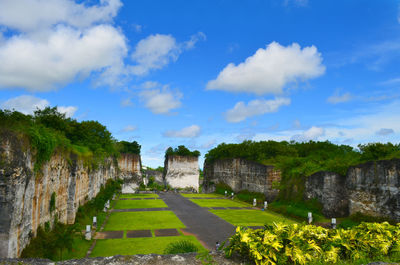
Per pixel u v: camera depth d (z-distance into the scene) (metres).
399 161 21.12
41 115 25.27
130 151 63.44
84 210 24.06
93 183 30.53
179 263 8.46
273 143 48.47
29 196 12.77
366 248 9.23
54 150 16.58
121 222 25.56
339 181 27.34
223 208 35.22
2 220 10.88
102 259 8.56
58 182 17.97
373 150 24.86
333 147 44.06
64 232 15.06
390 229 10.09
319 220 26.20
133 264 8.32
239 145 51.16
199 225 24.55
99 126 40.81
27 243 12.69
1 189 10.99
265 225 9.62
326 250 8.85
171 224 24.75
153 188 62.81
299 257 8.09
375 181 23.05
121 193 51.94
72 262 8.34
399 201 20.83
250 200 41.19
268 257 8.04
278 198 35.72
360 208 24.16
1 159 11.01
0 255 10.62
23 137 12.07
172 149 70.12
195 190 68.06
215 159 58.34
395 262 8.49
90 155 28.52
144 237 19.97
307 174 31.97
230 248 8.91
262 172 41.28
